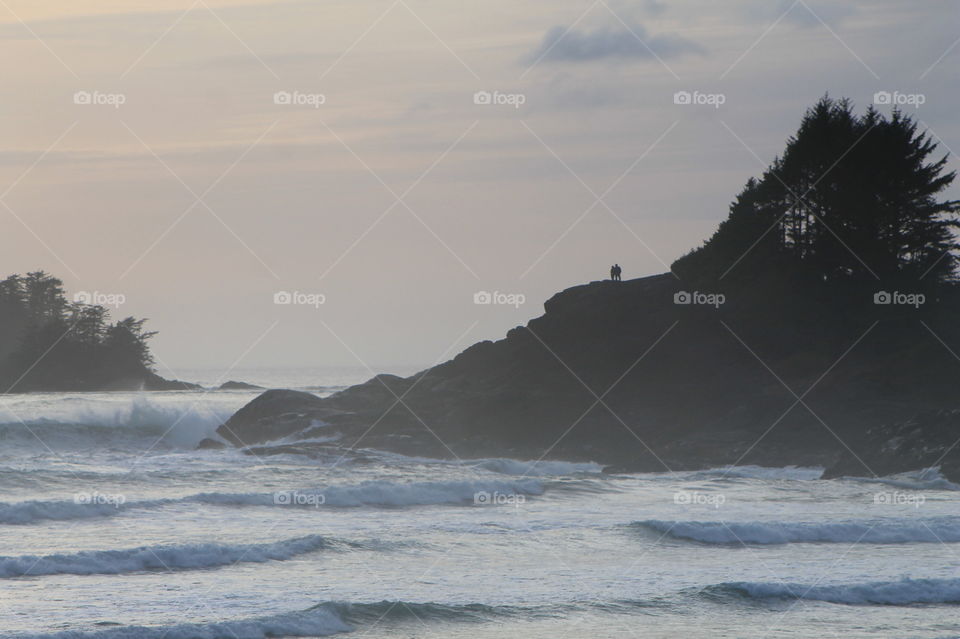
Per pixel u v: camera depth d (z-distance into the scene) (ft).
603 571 86.43
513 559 90.43
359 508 116.47
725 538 100.37
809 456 169.37
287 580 80.38
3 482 123.85
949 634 69.36
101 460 165.78
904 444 158.51
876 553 94.89
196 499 115.03
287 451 169.37
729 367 205.57
